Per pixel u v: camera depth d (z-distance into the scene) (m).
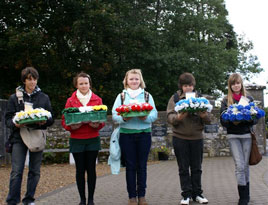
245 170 4.93
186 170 5.09
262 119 13.80
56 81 18.31
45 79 18.28
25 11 17.31
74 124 4.80
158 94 20.52
